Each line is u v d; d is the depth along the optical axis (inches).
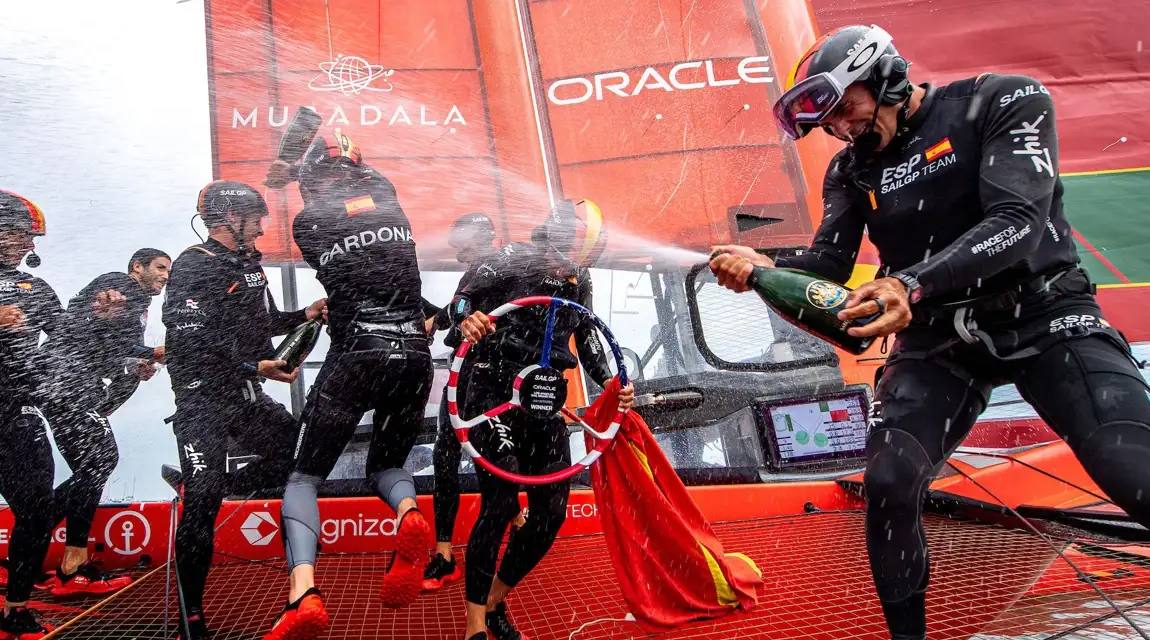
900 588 61.9
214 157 181.2
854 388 160.1
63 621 102.2
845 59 64.6
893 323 55.2
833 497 152.3
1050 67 236.2
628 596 91.4
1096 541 109.1
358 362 87.5
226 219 108.0
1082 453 59.0
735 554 106.0
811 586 104.8
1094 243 227.0
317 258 90.4
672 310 175.0
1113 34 236.5
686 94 183.5
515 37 186.7
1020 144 60.7
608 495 95.3
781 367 164.7
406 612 103.3
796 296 64.4
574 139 185.2
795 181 182.2
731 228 180.4
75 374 116.8
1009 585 97.5
